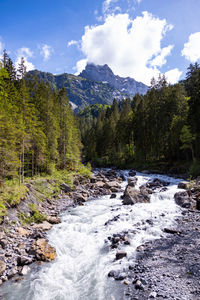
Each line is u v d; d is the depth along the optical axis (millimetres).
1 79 23609
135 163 57594
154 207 17109
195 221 13109
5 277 8008
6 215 12922
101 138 81750
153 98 54219
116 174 44250
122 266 8453
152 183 29859
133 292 6730
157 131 51250
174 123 44719
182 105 44750
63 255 9992
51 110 39438
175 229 11844
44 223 14312
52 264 9156
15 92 26734
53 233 12727
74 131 56531
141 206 17797
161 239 10727
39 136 28453
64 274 8344
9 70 31422
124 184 33844
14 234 11711
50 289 7395
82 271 8477
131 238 11086
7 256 9469
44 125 34375
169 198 20375
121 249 9930
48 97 36594
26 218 14383
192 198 18078
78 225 14062
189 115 38500
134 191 20453
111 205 19984
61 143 42750
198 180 25766
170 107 48719
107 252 9906
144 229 12289
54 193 24000
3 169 16578
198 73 37719
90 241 11297
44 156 32031
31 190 19750
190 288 6520
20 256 9414
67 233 12664
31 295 7082
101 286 7324
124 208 17625
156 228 12250
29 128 25156
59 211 18672
